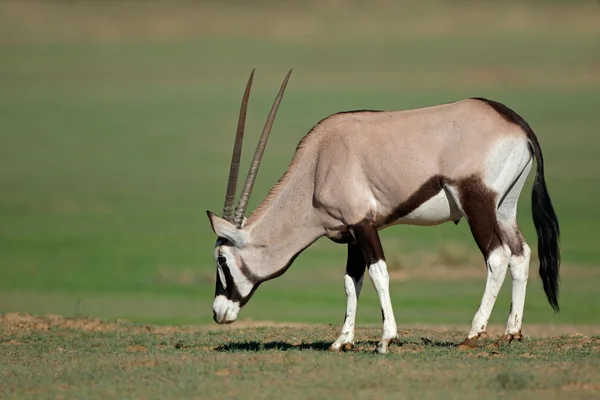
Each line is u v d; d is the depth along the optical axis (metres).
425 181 36.75
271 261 39.03
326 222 38.16
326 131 38.22
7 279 86.31
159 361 35.22
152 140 178.50
